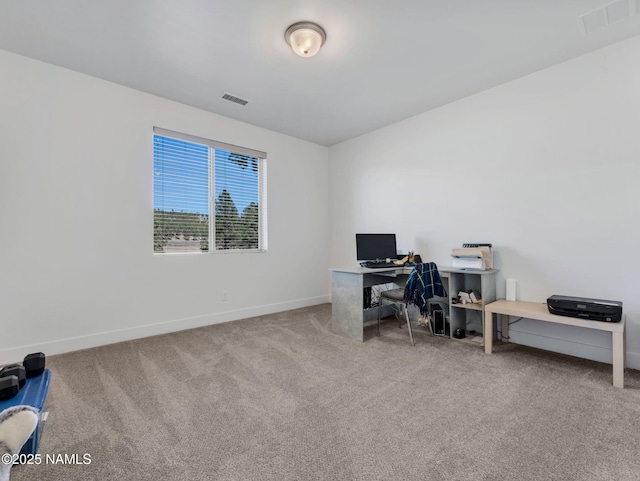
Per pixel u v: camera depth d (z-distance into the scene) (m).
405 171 3.96
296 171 4.64
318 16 2.12
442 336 3.23
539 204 2.83
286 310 4.45
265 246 4.30
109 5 2.00
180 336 3.22
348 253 4.76
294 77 2.93
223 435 1.57
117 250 3.04
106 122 2.98
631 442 1.49
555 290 2.74
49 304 2.69
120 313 3.05
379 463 1.36
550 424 1.64
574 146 2.63
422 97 3.34
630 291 2.38
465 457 1.39
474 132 3.28
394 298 3.08
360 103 3.49
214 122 3.75
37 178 2.64
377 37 2.34
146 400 1.91
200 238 3.71
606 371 2.33
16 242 2.55
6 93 2.52
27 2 1.97
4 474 0.65
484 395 1.97
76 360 2.55
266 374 2.29
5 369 1.31
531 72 2.86
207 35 2.32
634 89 2.35
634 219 2.36
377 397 1.95
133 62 2.68
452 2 1.99
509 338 3.04
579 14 2.10
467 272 2.96
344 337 3.19
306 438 1.54
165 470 1.32
